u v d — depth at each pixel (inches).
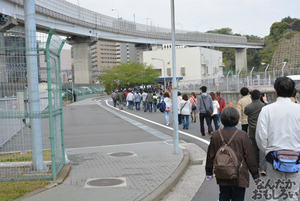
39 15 1977.1
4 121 394.9
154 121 803.4
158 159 352.5
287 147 154.3
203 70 3565.5
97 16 2861.7
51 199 218.7
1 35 274.7
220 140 162.1
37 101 278.2
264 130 159.0
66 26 2412.6
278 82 158.7
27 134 393.1
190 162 356.8
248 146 159.3
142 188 245.8
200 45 4229.8
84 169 312.5
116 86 3469.5
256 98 287.6
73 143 514.6
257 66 4921.3
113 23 3100.4
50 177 269.4
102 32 2942.9
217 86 1574.8
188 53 3469.5
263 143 160.6
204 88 510.9
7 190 237.8
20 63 282.5
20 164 289.7
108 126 735.1
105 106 1441.9
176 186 269.0
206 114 511.5
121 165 327.3
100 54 6752.0
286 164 151.3
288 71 1047.0
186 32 4087.1
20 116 272.8
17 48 276.2
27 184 254.4
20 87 284.5
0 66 279.3
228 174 151.3
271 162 157.6
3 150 360.5
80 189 243.4
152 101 1042.7
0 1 1325.0
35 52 276.2
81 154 397.4
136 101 1157.1
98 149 436.5
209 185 268.5
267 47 5004.9
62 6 2304.4
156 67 3622.0
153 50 3735.2
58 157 293.3
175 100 382.9
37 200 216.5
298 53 4367.6
